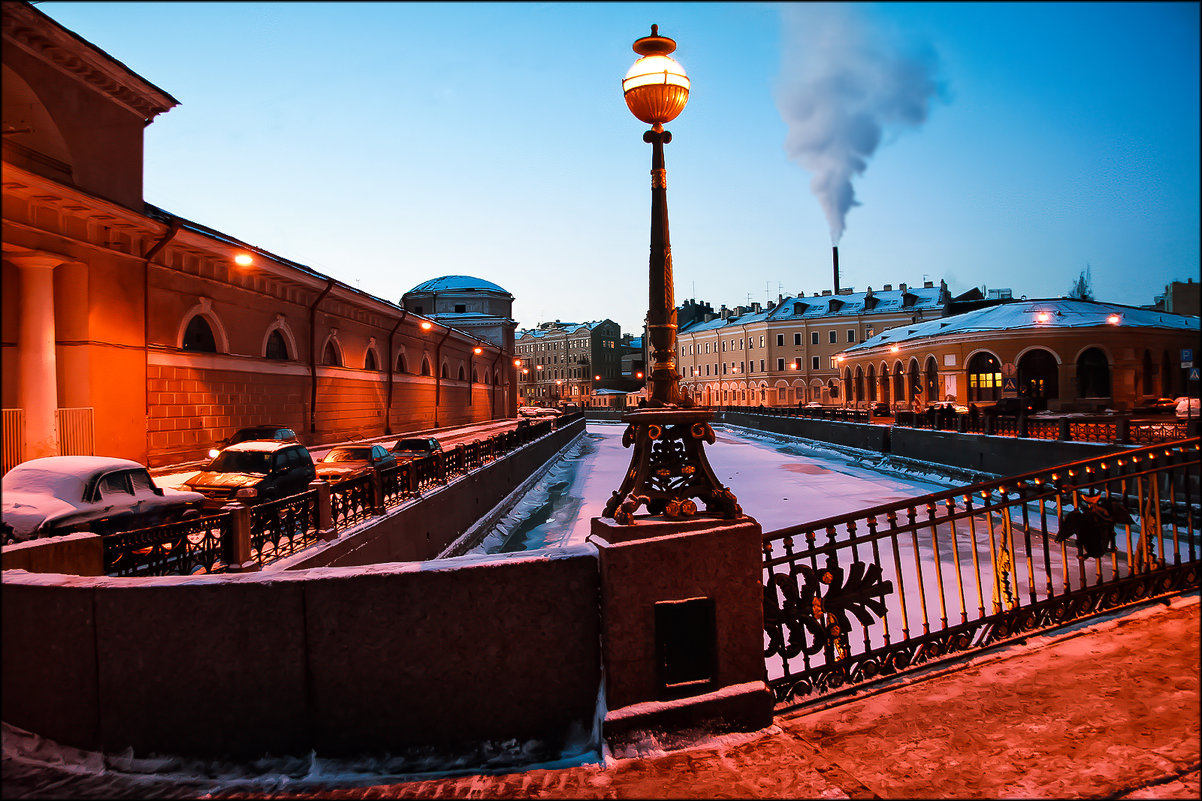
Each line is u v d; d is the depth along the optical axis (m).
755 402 78.62
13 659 3.49
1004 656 4.32
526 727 3.49
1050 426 18.47
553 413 69.81
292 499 8.01
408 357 34.47
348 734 3.40
